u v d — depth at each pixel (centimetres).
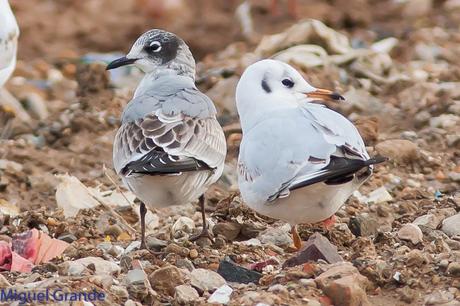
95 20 2502
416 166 1491
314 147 1011
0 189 1507
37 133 1764
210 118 1186
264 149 1045
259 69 1152
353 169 972
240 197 1320
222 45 2322
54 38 2408
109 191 1444
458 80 1850
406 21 2320
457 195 1335
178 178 1114
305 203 1038
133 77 2045
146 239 1196
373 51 1936
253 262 1116
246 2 2405
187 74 1302
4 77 1644
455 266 1009
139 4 2538
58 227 1269
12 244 1165
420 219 1212
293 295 965
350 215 1291
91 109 1811
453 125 1627
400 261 1041
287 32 2020
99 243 1216
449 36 2130
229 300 980
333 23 2339
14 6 2547
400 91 1808
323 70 1848
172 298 1000
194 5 2547
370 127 1576
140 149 1112
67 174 1491
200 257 1133
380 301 983
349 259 1093
